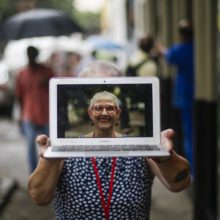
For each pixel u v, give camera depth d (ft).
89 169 9.58
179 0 28.76
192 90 25.27
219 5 18.93
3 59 61.16
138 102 9.44
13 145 39.17
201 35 20.67
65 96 9.44
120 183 9.61
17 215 22.53
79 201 9.59
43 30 31.68
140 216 9.77
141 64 26.58
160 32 34.96
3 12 88.38
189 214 22.03
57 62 49.57
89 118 9.45
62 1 114.21
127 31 59.00
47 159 8.96
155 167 9.71
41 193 9.39
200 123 20.74
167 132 9.32
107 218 9.62
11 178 27.40
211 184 19.86
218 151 19.36
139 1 44.80
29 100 26.11
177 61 25.25
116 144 9.30
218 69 19.33
